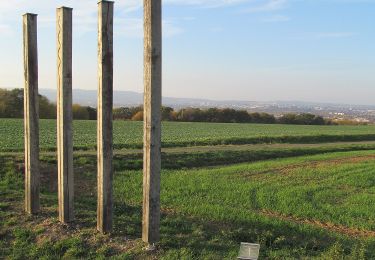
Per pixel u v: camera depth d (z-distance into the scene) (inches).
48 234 383.6
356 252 350.9
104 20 366.0
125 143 1237.1
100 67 370.3
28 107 432.1
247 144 1520.7
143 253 342.0
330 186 709.3
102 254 344.2
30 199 434.3
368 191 683.4
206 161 992.2
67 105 403.9
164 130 2148.1
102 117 371.9
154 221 353.4
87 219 419.5
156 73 339.9
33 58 434.9
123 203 504.7
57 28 403.5
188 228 400.5
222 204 529.0
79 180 663.8
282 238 376.5
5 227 403.5
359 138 1963.6
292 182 736.3
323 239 394.6
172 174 773.3
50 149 997.8
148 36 337.4
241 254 308.8
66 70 402.9
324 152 1364.4
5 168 645.3
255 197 585.9
